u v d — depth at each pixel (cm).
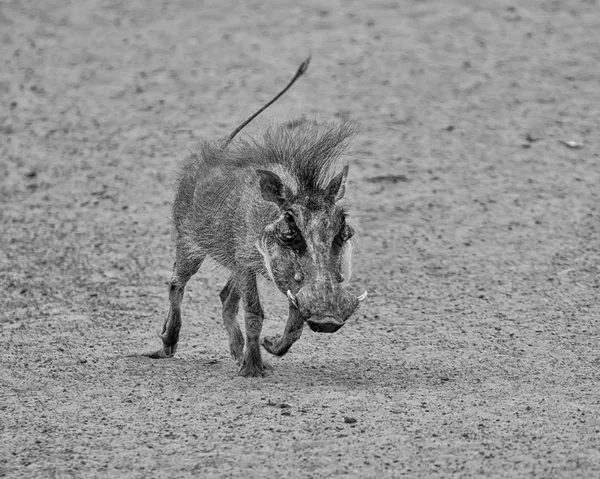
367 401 2448
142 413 2422
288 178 2512
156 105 5497
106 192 4572
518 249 3828
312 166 2528
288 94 5506
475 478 1983
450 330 3056
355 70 5847
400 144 4919
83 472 2078
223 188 2733
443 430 2242
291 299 2386
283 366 2764
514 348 2872
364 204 4300
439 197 4375
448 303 3319
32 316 3272
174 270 2925
